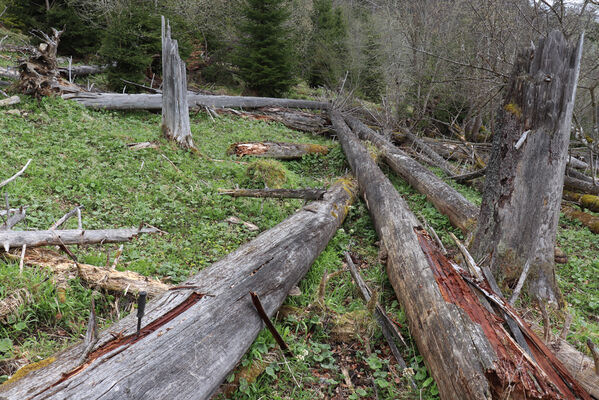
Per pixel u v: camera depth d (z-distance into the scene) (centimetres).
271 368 300
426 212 677
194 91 1457
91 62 1537
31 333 306
